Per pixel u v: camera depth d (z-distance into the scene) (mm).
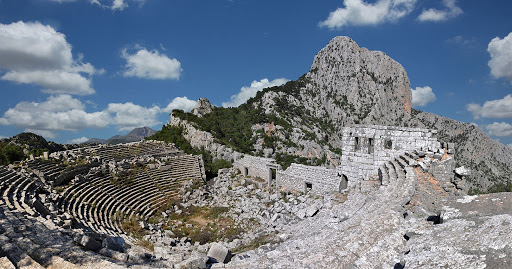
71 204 27062
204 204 38406
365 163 26453
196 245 24922
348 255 9164
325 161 92500
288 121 110250
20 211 17969
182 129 83938
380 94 165375
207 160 65375
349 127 27625
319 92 170500
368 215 12859
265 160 44656
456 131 156750
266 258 10758
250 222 30656
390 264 7543
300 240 12398
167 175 45594
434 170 19531
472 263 5344
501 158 138875
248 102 136250
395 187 16500
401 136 24844
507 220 6234
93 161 40188
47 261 9438
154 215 33938
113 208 30875
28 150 54438
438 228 7520
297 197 34312
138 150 52719
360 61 179500
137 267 9492
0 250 9164
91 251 11125
